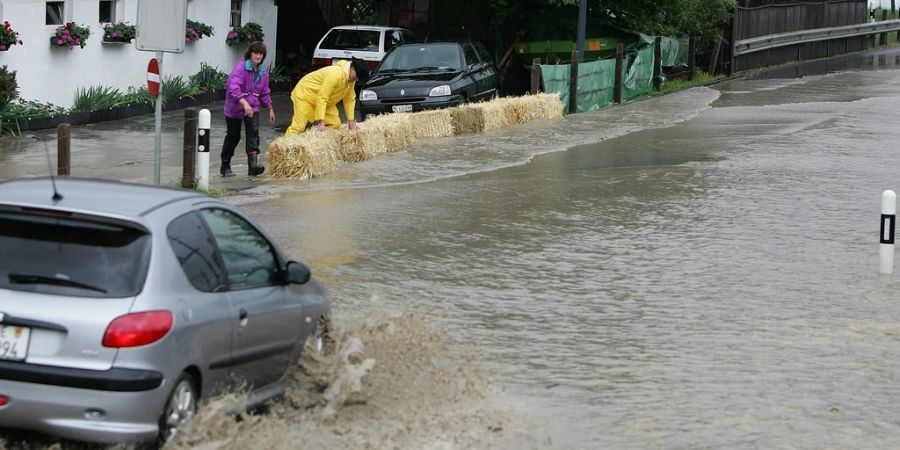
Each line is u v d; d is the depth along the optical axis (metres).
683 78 47.56
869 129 31.64
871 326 13.11
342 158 24.77
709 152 27.53
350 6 46.78
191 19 35.53
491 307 13.62
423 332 11.91
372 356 10.77
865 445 9.30
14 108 27.58
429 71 32.66
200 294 8.46
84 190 8.77
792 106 37.94
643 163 25.80
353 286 14.32
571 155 27.09
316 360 9.89
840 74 50.34
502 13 41.75
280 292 9.54
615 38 42.72
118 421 7.82
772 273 15.70
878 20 75.44
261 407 9.45
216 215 9.15
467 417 9.71
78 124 29.38
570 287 14.75
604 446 9.13
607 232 18.31
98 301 7.91
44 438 8.30
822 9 59.56
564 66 36.09
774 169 24.86
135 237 8.22
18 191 8.59
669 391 10.66
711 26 48.44
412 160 25.55
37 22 28.56
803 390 10.77
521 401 10.25
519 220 19.11
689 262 16.33
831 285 15.07
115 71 32.09
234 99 22.09
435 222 18.70
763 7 52.84
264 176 22.72
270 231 17.36
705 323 13.14
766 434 9.52
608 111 37.06
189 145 20.44
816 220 19.48
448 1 43.81
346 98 24.78
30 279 7.98
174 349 8.04
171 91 33.69
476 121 30.56
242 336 8.84
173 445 8.13
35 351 7.86
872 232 18.55
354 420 9.45
